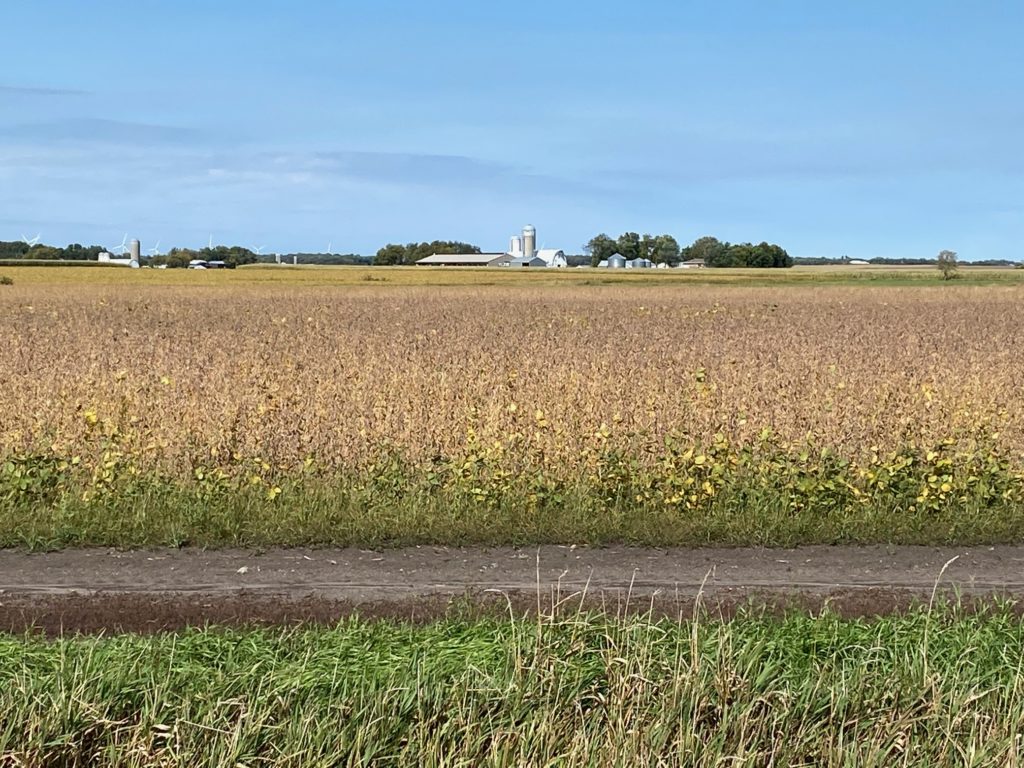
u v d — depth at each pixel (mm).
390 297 50250
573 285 70812
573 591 6707
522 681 4828
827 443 11305
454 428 11367
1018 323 33781
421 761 4422
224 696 4734
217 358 19625
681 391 13516
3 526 7801
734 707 4656
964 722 4676
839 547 7812
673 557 7484
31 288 56750
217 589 6715
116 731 4508
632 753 4363
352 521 8031
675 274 99250
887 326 32312
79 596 6566
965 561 7473
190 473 9594
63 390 13383
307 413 12094
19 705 4598
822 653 5391
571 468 10016
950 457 9984
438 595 6621
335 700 4734
